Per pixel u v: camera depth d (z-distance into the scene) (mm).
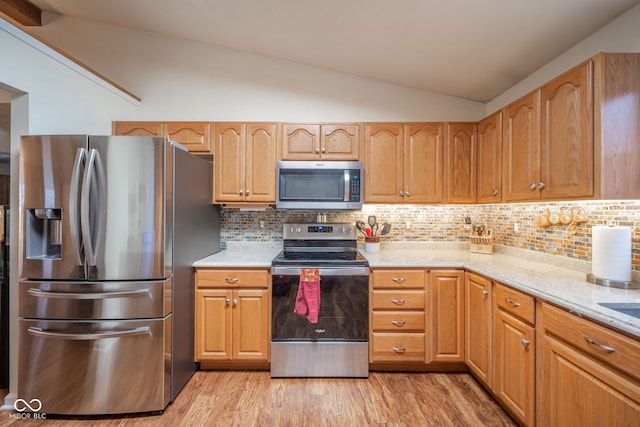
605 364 1042
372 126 2436
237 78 2713
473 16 1611
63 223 1639
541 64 2027
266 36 2346
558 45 1795
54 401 1671
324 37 2164
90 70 2152
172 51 2715
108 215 1662
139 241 1687
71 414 1673
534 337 1409
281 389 1939
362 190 2355
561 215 1870
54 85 1880
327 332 2072
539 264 2023
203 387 1957
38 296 1647
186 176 1979
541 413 1360
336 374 2066
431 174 2420
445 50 1991
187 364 1994
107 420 1662
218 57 2717
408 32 1874
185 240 1967
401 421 1649
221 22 2268
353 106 2709
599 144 1321
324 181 2363
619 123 1317
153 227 1694
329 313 2074
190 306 2039
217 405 1780
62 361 1666
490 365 1767
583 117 1390
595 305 1148
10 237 1776
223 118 2719
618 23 1521
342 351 2062
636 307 1133
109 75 2705
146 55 2713
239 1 1928
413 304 2090
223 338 2096
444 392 1912
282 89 2715
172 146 1793
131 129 2391
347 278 2072
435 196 2420
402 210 2717
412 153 2428
